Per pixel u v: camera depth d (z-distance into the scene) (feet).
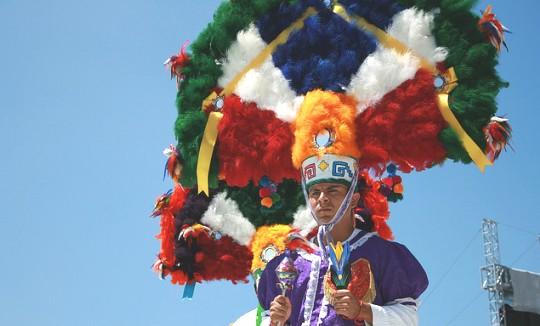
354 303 19.67
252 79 23.49
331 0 23.82
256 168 23.43
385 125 22.18
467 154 21.89
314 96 22.21
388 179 27.04
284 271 21.25
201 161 23.25
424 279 21.11
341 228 21.90
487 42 22.40
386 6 23.16
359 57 23.04
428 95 22.27
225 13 24.11
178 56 24.26
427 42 22.58
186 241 31.22
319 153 21.67
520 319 65.41
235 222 31.45
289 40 23.70
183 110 23.95
